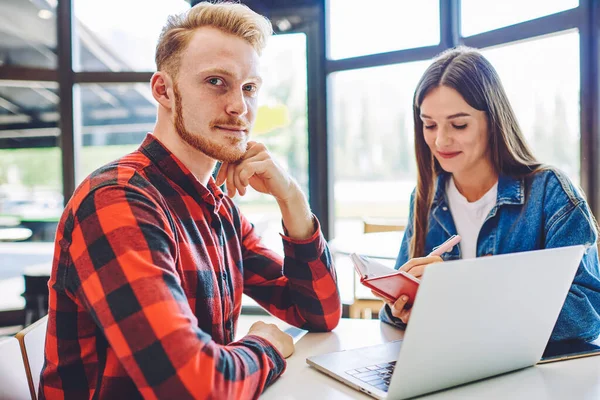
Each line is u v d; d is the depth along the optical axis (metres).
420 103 1.27
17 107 3.65
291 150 3.65
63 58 3.55
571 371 0.88
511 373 0.87
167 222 0.82
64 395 0.84
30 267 3.27
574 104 2.50
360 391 0.81
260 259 1.23
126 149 3.76
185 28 0.92
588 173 2.45
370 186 3.50
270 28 0.99
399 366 0.72
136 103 3.71
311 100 3.55
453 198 1.36
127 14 3.55
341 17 3.40
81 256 0.74
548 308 0.83
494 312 0.76
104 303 0.70
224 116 0.92
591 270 1.08
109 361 0.80
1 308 3.26
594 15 2.37
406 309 1.04
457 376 0.79
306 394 0.80
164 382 0.66
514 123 1.26
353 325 1.22
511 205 1.23
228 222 1.10
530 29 2.58
